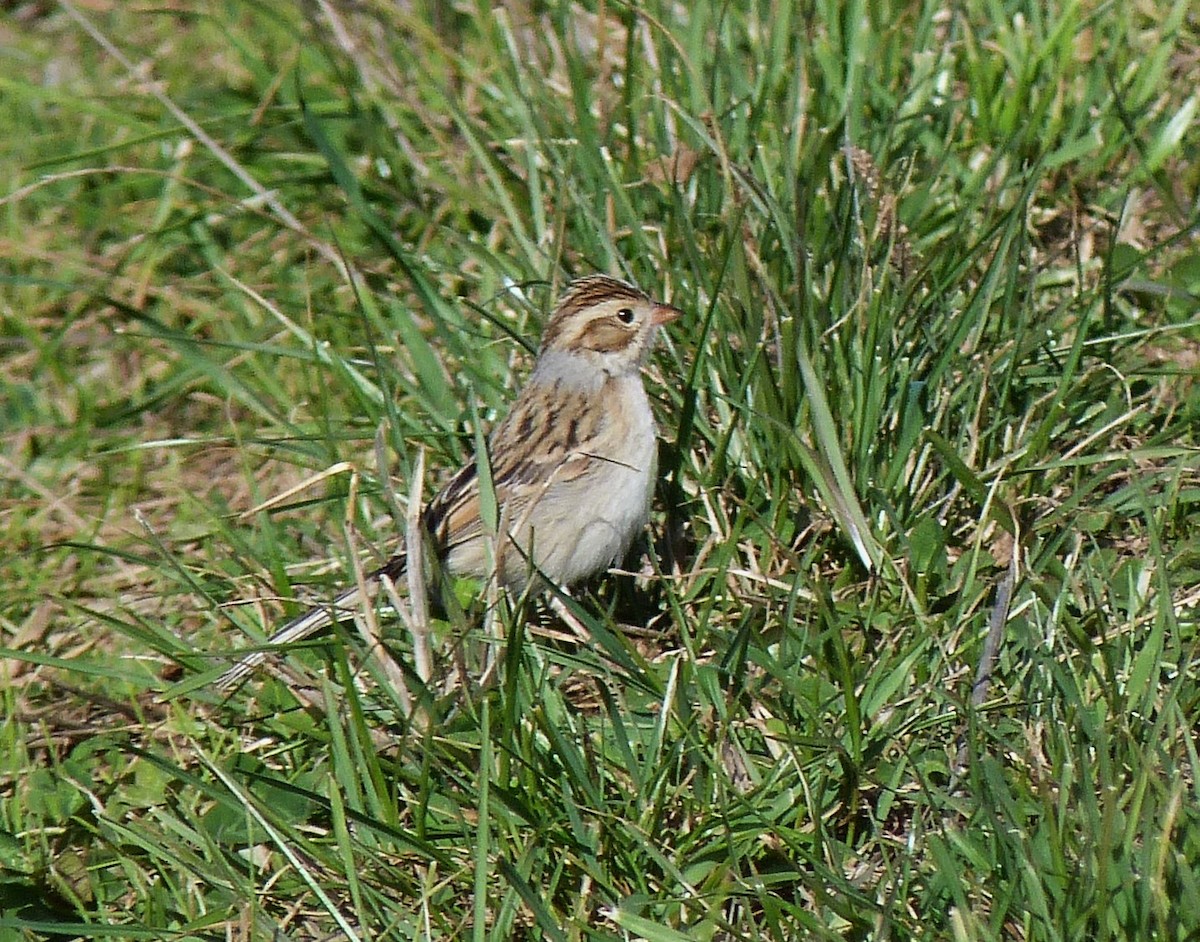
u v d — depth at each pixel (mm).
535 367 10586
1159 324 11438
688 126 12000
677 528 10414
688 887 7852
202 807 9336
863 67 12633
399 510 9734
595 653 9391
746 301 10438
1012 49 13148
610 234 11695
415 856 8375
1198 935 6957
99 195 15359
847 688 8352
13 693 10430
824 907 7867
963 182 12570
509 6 14211
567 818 8391
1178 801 7242
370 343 10445
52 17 18375
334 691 9336
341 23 14047
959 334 10469
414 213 13781
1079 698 8094
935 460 10242
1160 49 12938
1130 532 9984
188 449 12883
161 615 11242
